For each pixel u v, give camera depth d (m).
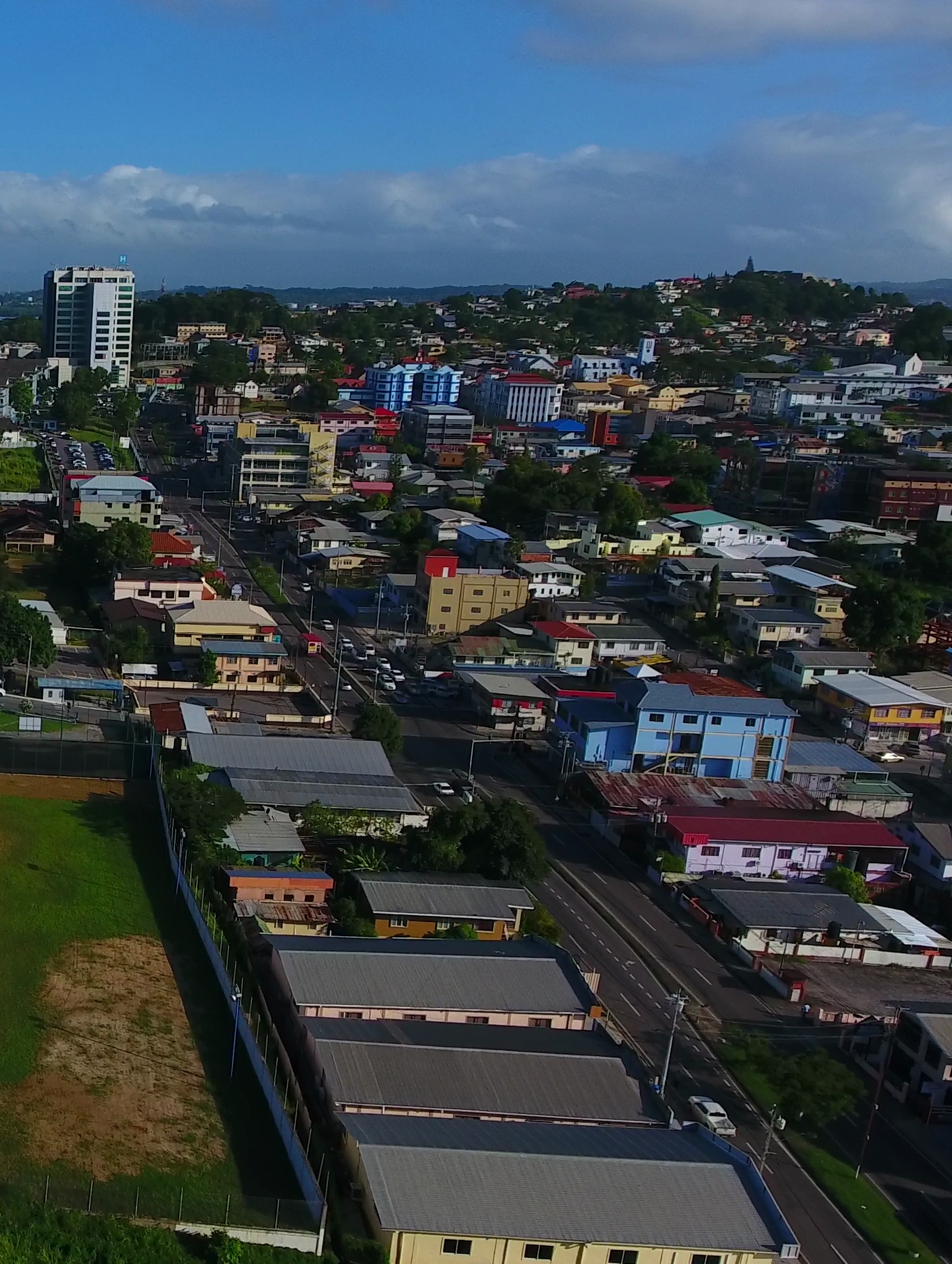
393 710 105.12
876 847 81.81
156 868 69.69
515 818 74.38
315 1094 50.41
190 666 107.31
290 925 64.88
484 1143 45.22
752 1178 45.59
